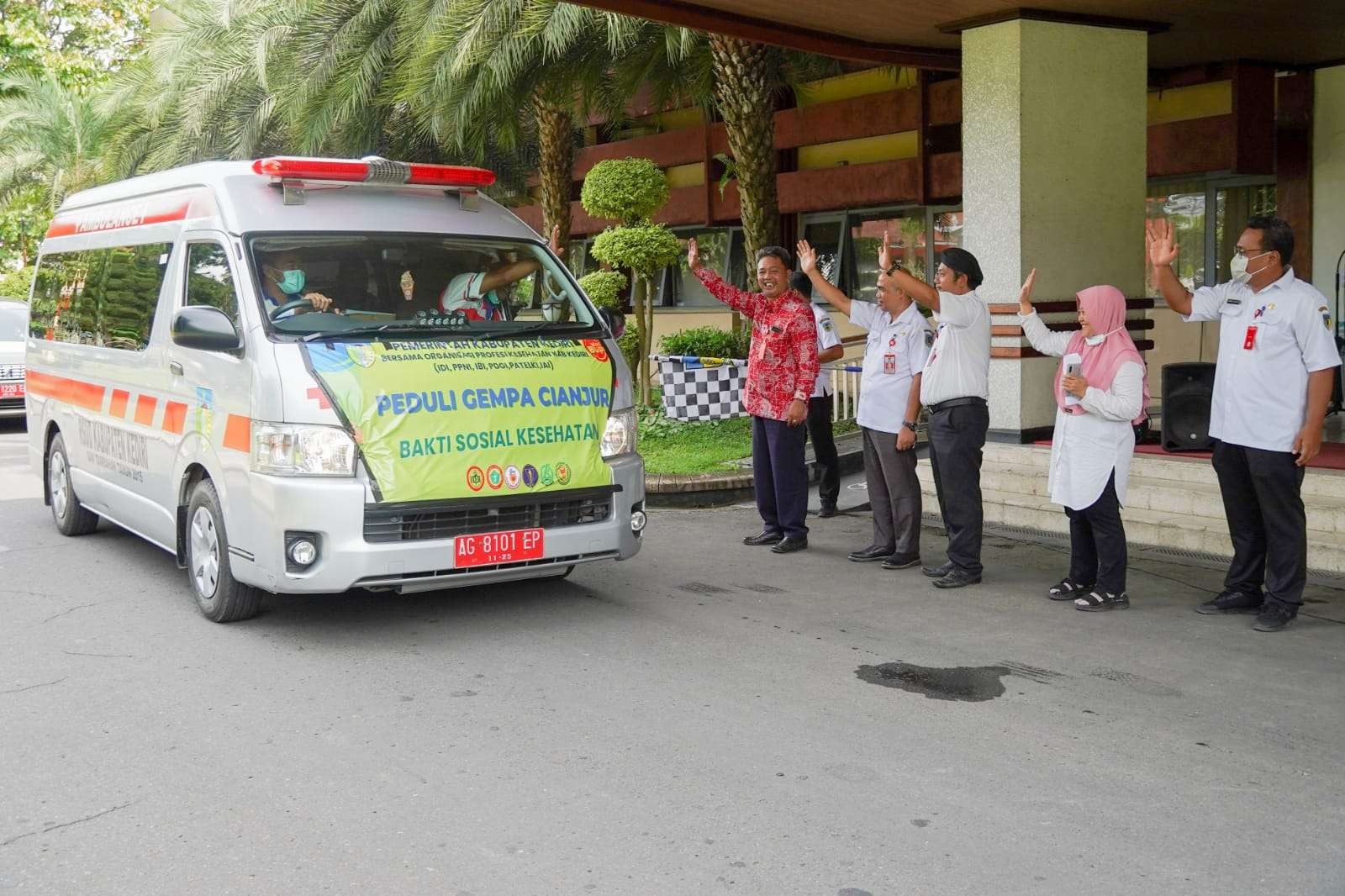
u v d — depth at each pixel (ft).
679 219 63.57
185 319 20.44
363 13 45.70
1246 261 21.17
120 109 62.80
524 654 20.33
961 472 24.39
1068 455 22.54
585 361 22.20
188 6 58.80
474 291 22.72
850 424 43.93
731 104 42.52
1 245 112.06
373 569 19.60
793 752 15.98
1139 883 12.50
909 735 16.56
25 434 53.16
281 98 48.47
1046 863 12.91
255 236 21.67
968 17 32.27
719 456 38.91
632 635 21.39
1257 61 39.99
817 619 22.45
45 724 17.25
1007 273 32.19
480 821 14.02
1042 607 23.15
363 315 21.53
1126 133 33.24
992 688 18.53
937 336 24.53
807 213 58.70
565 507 21.48
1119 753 15.92
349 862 13.08
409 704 17.97
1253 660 19.76
